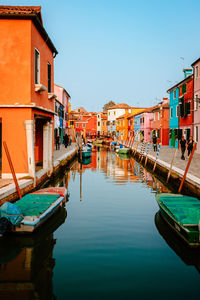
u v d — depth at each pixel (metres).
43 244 6.64
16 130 10.58
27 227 6.77
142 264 5.66
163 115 35.44
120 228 7.78
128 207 10.05
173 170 13.63
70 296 4.54
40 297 4.52
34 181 10.67
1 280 5.05
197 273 5.33
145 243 6.75
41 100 12.31
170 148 30.28
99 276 5.16
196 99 22.05
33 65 11.00
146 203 10.67
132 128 56.41
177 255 6.11
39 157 15.91
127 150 33.66
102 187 13.80
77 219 8.59
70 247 6.46
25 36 10.58
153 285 4.89
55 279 5.04
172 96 31.27
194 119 23.61
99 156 31.66
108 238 7.03
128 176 17.44
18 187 8.90
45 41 12.95
